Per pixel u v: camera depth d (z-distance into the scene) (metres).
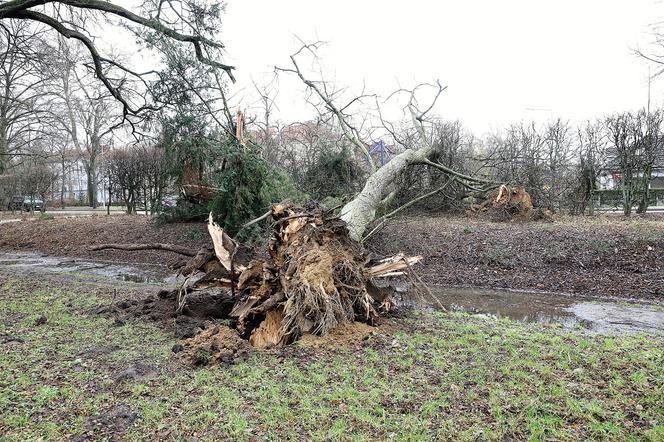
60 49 12.67
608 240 10.05
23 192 26.28
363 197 9.61
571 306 7.51
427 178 15.00
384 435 3.08
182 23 11.88
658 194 15.32
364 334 5.22
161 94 11.65
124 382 3.83
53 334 5.02
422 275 9.90
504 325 5.94
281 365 4.29
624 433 3.12
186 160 12.70
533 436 3.07
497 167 15.23
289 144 19.05
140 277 9.99
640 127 13.46
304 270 5.34
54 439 2.98
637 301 7.74
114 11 10.87
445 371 4.16
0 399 3.41
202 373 4.05
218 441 3.01
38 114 24.38
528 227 11.81
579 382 3.94
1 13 10.16
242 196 11.61
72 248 13.82
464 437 3.06
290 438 3.05
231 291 6.29
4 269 10.75
